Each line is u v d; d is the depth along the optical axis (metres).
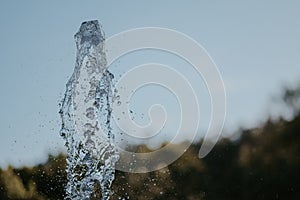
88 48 8.01
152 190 15.20
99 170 8.05
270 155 18.02
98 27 8.03
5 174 14.57
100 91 8.00
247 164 17.81
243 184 17.55
